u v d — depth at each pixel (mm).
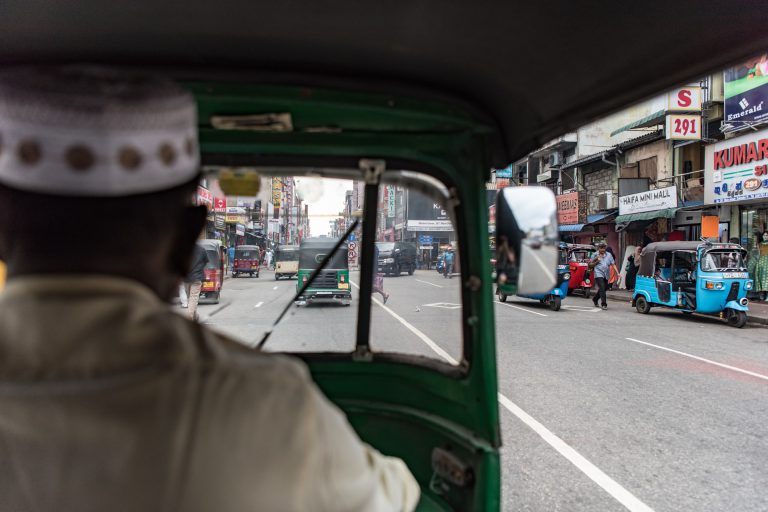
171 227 790
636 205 18703
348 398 1975
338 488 747
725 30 1328
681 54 1431
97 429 654
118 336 686
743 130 14414
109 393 658
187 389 675
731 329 10922
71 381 662
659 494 3539
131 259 737
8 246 724
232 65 1516
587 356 7867
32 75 689
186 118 769
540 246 1562
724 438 4535
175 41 1404
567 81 1567
